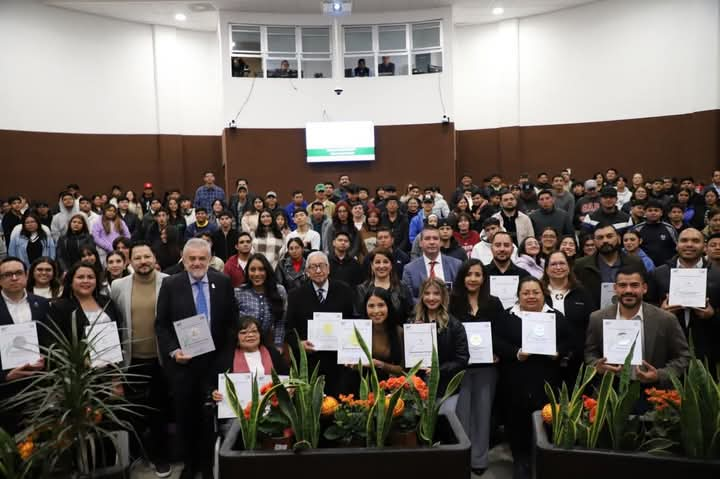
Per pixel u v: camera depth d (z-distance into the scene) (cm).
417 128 1443
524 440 417
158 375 466
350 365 403
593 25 1424
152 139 1477
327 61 1456
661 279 489
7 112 1287
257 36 1426
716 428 254
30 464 256
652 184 1130
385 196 1027
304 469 250
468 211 875
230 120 1410
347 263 610
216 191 1186
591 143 1441
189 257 435
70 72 1366
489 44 1536
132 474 451
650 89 1362
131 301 464
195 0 1334
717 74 1272
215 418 429
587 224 765
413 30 1451
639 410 377
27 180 1316
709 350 449
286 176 1432
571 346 429
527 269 598
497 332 436
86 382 281
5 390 386
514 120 1509
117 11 1383
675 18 1320
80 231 841
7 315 413
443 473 251
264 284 513
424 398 286
